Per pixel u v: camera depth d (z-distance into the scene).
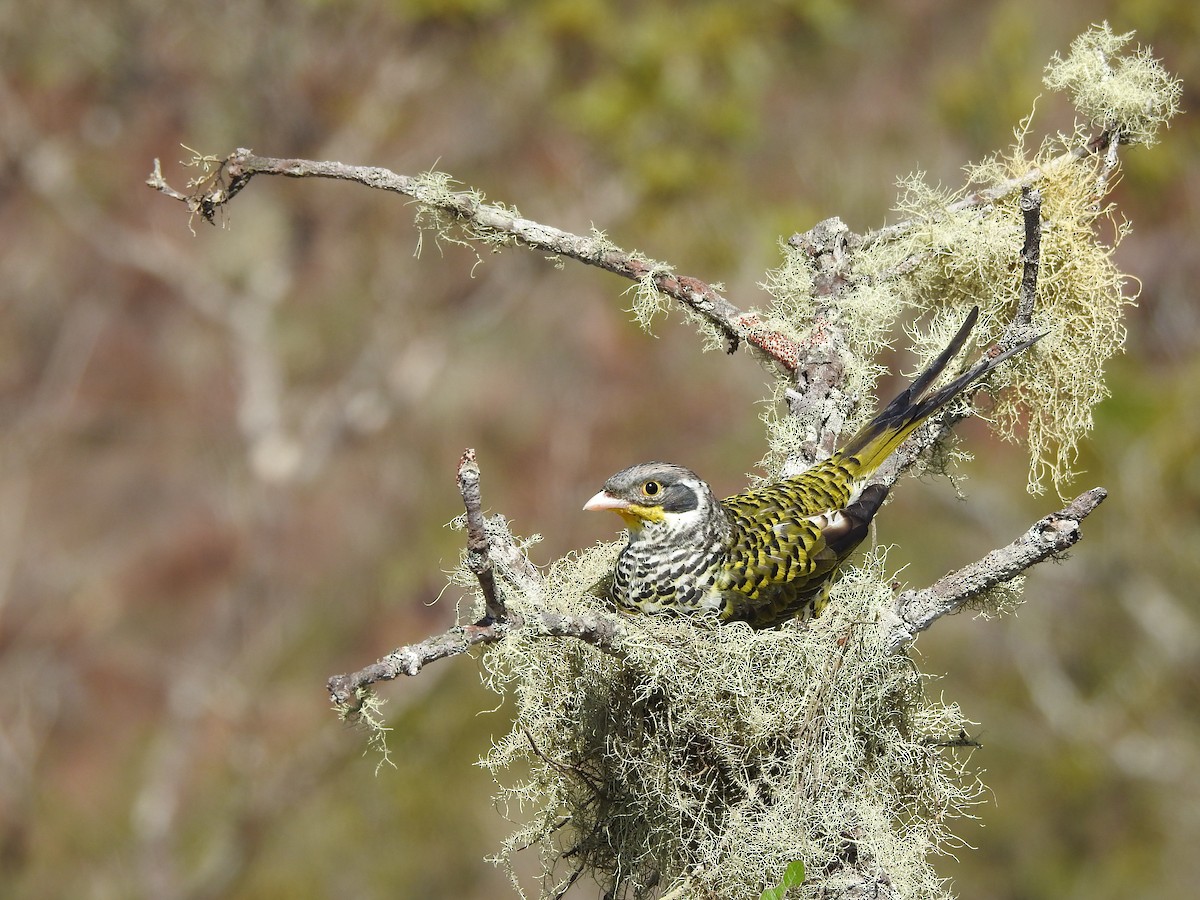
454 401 18.47
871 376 6.16
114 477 20.81
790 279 6.15
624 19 15.56
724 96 14.90
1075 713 16.12
